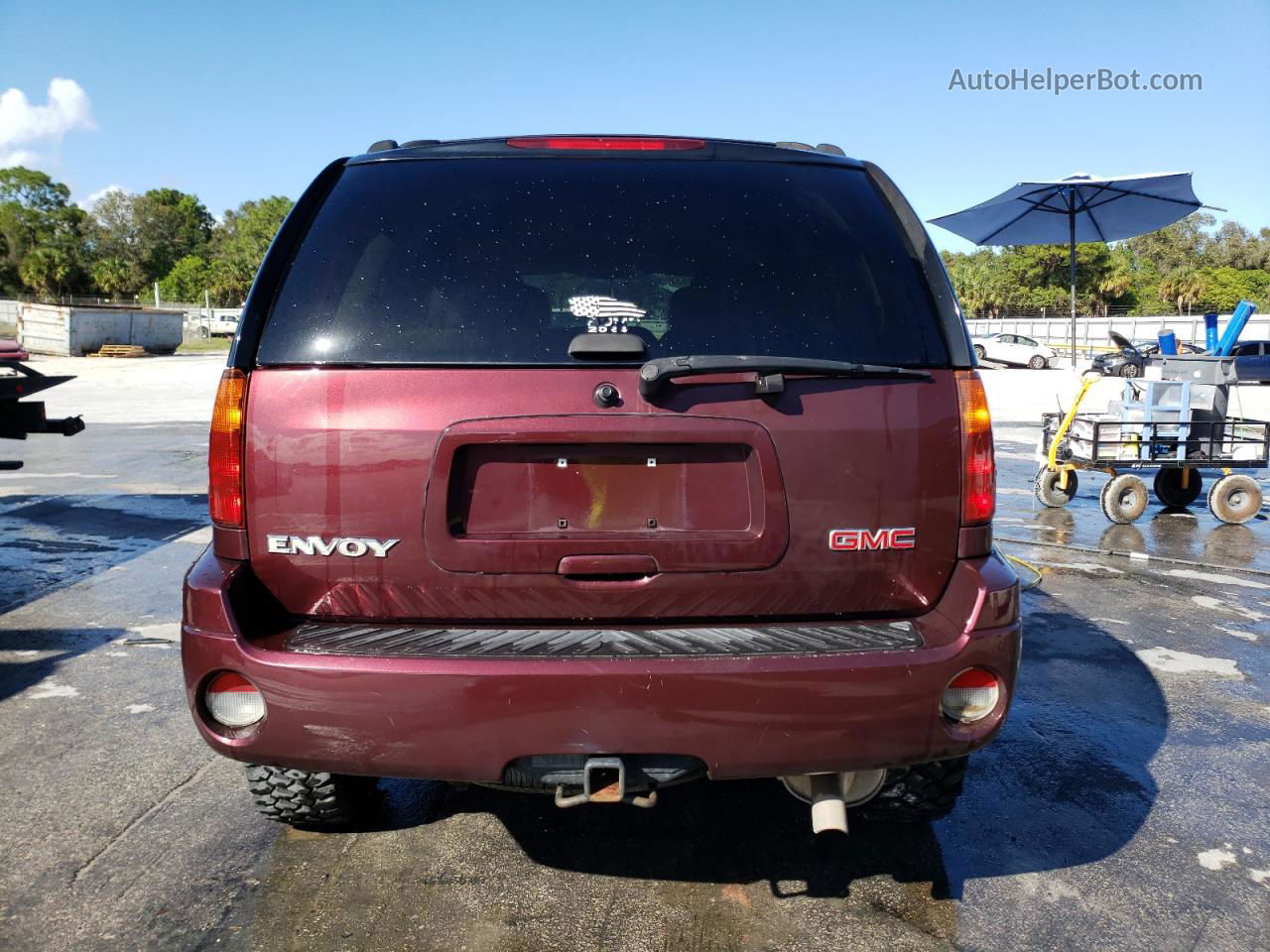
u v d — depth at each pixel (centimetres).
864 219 245
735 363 211
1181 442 761
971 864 275
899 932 243
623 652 211
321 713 207
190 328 5588
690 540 219
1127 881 267
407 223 235
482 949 234
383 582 220
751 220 240
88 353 3738
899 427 222
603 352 215
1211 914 252
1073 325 1005
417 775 212
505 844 283
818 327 227
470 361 218
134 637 473
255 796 270
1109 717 385
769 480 218
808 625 225
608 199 241
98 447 1191
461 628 221
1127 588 577
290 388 218
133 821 294
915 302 232
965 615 220
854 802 242
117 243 10094
